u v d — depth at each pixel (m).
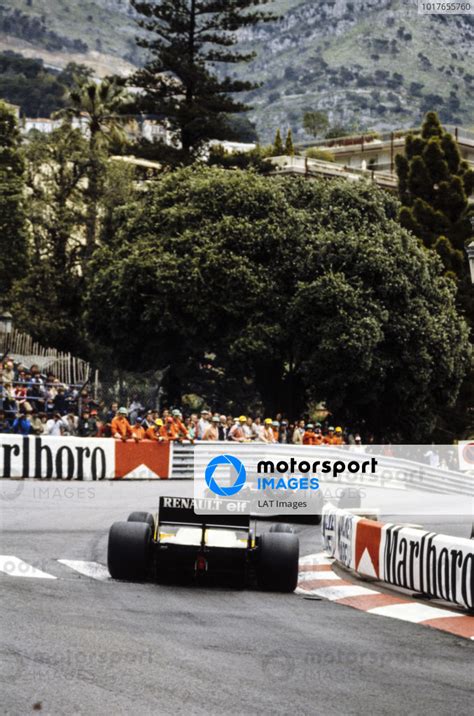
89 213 116.31
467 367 103.62
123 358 100.31
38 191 116.69
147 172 138.12
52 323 110.38
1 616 20.45
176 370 99.69
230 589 28.41
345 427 100.31
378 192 102.31
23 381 67.38
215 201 97.69
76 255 116.25
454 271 117.56
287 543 28.72
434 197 122.00
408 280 97.62
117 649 18.41
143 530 28.09
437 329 97.81
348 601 28.09
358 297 92.69
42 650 17.77
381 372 94.25
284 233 95.56
